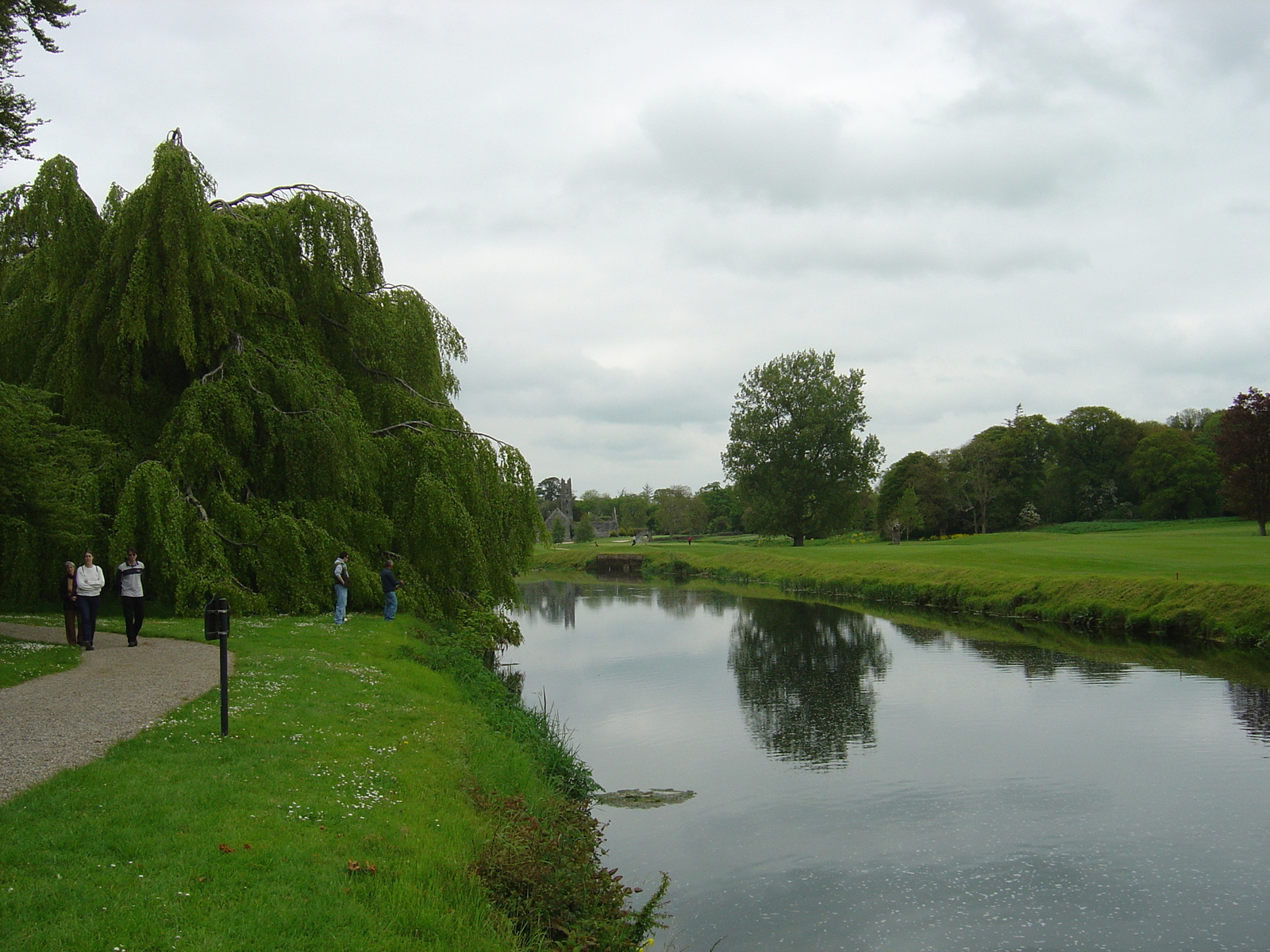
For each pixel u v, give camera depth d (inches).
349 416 991.6
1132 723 799.7
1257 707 840.9
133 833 301.4
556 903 335.9
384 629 854.5
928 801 609.0
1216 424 4483.3
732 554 3147.1
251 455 967.6
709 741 772.6
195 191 921.5
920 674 1053.2
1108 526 3774.6
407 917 282.0
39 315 938.1
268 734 452.8
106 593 967.6
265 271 1043.9
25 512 689.6
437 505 990.4
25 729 426.0
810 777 663.8
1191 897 460.4
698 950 407.5
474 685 774.5
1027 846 530.3
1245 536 2397.9
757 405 3129.9
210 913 256.5
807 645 1316.4
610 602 2096.5
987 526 4175.7
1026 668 1064.2
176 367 1002.1
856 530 4473.4
